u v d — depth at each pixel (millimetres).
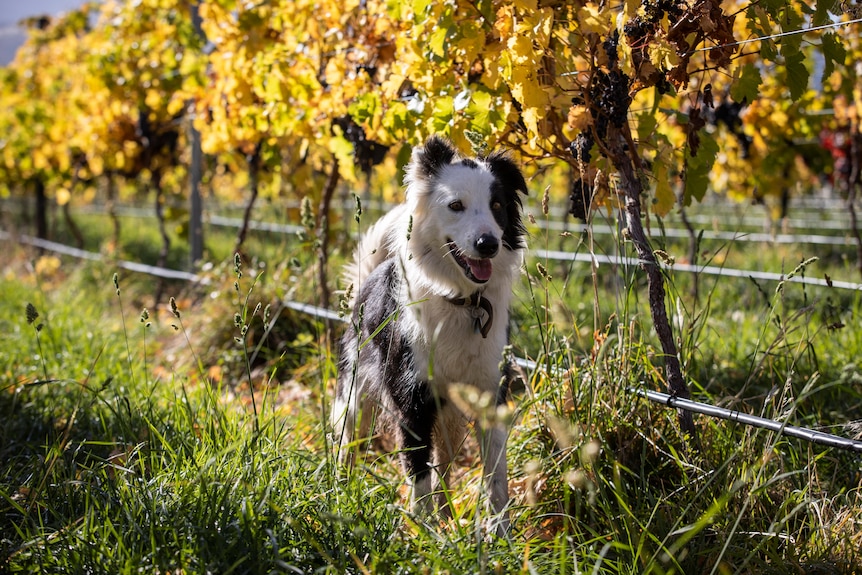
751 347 5016
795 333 5074
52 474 3205
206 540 2547
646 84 3379
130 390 4734
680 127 6895
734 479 2973
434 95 4195
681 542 2381
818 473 3230
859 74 6414
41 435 4059
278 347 5957
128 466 3252
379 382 3639
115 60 8961
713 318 5820
